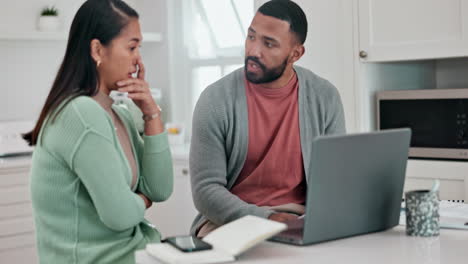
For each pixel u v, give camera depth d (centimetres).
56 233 175
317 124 208
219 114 201
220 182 199
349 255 139
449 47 275
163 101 485
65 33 434
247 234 140
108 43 181
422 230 156
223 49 460
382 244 149
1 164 373
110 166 169
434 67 348
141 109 193
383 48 291
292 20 197
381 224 164
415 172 286
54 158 171
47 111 175
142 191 197
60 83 177
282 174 204
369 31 294
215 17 464
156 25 487
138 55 188
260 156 205
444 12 275
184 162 396
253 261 135
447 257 136
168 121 482
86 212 176
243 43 449
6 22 437
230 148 204
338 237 154
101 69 183
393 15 288
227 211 185
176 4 478
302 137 204
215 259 134
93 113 170
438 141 283
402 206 193
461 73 338
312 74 213
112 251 176
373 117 306
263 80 200
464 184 272
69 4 465
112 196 168
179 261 132
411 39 284
